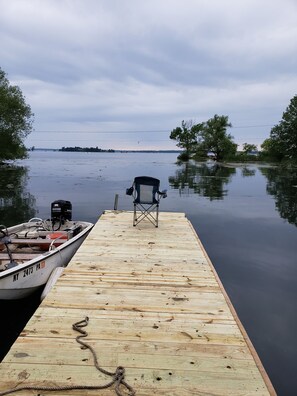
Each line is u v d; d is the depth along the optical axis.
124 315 2.89
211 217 10.96
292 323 4.23
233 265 6.34
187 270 4.07
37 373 2.09
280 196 16.33
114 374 2.10
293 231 9.08
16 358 2.23
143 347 2.42
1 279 3.79
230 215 11.35
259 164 51.22
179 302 3.19
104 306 3.04
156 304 3.13
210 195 16.59
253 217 11.05
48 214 11.33
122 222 6.74
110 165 45.78
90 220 10.34
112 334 2.57
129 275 3.85
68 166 41.91
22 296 4.38
